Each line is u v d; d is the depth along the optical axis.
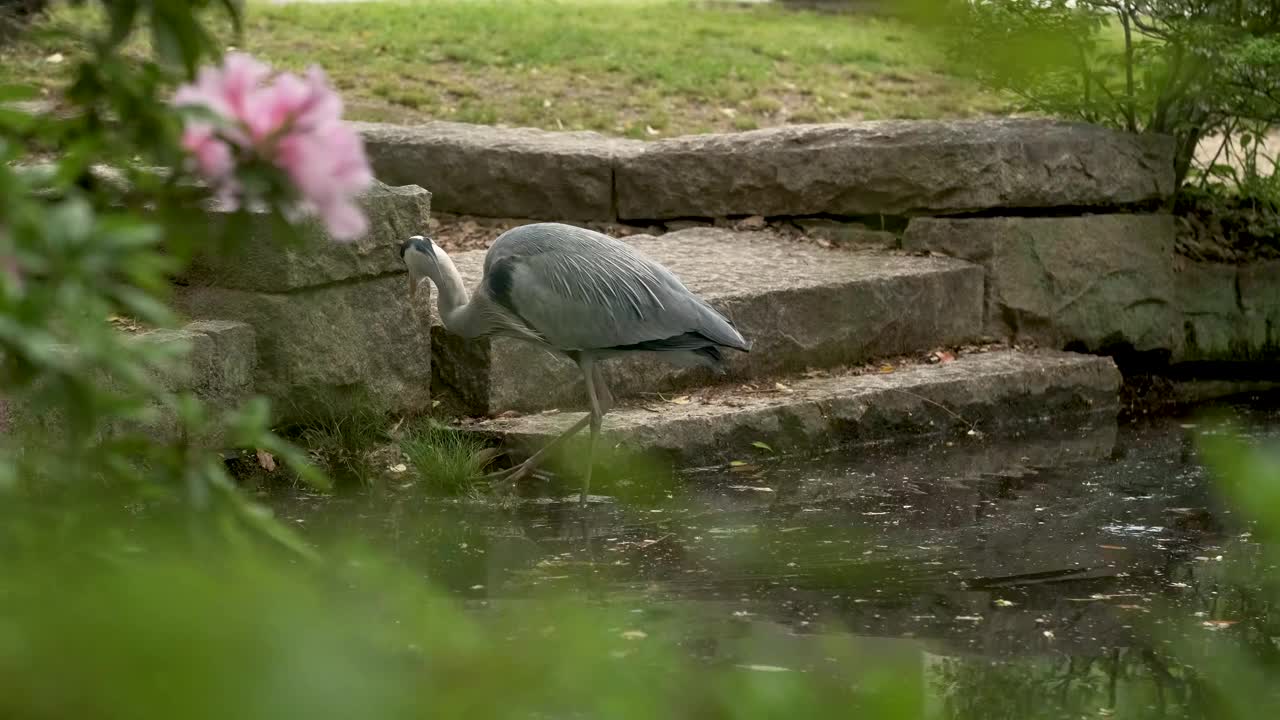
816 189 15.09
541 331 10.29
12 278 1.93
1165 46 14.91
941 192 14.72
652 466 11.27
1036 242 14.77
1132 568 9.02
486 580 8.30
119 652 1.16
